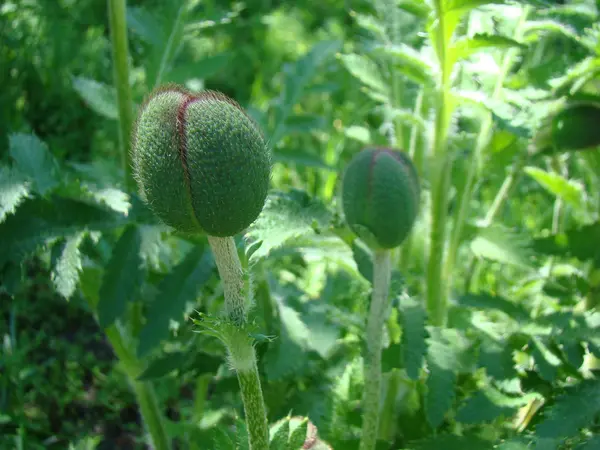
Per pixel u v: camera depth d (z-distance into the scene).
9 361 0.27
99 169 0.28
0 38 0.37
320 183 0.39
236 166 0.13
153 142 0.13
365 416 0.18
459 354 0.20
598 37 0.21
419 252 0.31
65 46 0.38
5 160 0.30
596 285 0.23
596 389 0.18
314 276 0.29
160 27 0.25
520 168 0.25
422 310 0.20
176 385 0.28
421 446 0.20
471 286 0.31
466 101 0.20
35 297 0.33
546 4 0.20
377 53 0.24
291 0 0.58
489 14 0.22
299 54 0.51
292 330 0.22
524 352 0.21
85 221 0.20
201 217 0.13
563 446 0.18
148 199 0.13
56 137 0.38
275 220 0.18
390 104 0.26
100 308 0.20
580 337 0.20
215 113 0.13
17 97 0.36
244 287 0.14
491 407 0.20
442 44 0.20
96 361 0.31
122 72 0.23
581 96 0.23
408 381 0.23
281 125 0.28
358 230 0.17
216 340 0.23
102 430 0.29
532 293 0.28
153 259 0.21
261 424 0.15
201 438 0.24
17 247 0.20
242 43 0.51
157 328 0.21
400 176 0.16
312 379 0.24
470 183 0.23
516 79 0.23
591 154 0.26
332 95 0.45
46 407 0.29
